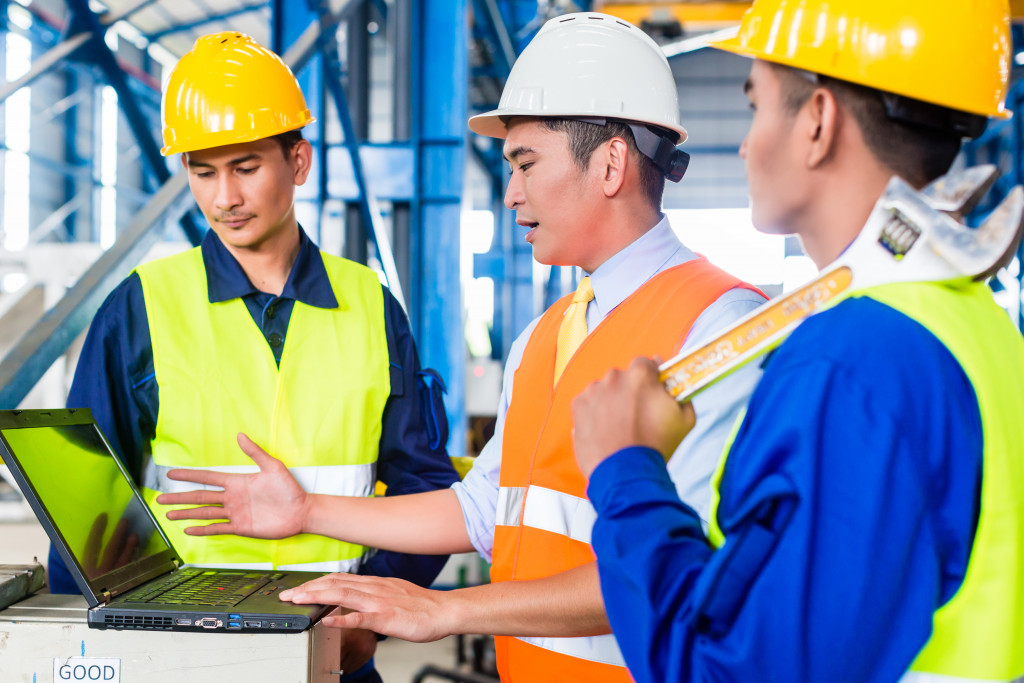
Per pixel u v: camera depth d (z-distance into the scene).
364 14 6.32
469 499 1.22
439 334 3.89
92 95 14.19
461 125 3.92
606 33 1.07
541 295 10.53
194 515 1.21
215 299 1.36
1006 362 0.60
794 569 0.51
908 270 0.58
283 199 1.36
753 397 0.59
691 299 0.99
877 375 0.53
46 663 0.86
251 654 0.85
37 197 13.19
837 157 0.60
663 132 1.07
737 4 9.99
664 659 0.55
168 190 2.37
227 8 14.24
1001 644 0.55
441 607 0.92
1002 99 0.61
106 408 1.29
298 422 1.36
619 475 0.59
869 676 0.52
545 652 1.04
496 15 8.34
